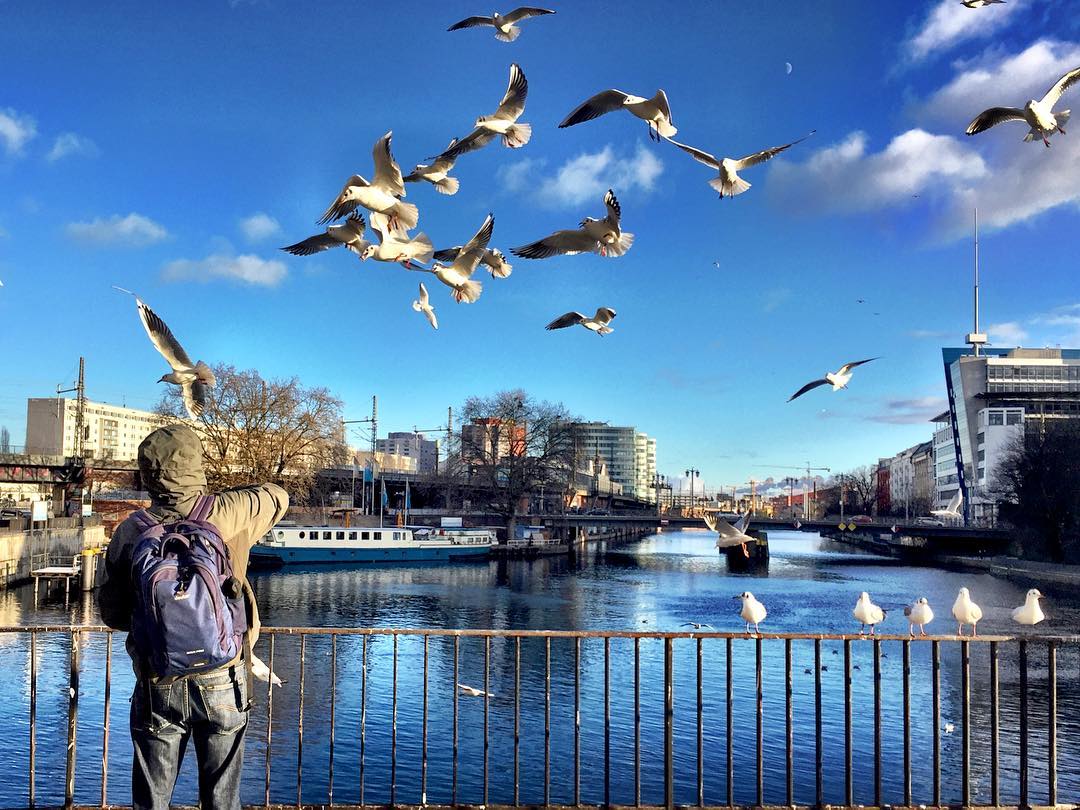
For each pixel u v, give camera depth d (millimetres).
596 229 8445
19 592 50906
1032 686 29250
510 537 103750
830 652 34750
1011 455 99000
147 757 4449
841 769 21203
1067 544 81500
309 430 82062
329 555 82375
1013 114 9109
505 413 104125
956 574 80562
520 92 8266
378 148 7359
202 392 5957
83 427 82812
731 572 81062
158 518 4539
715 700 27000
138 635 4238
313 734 23203
